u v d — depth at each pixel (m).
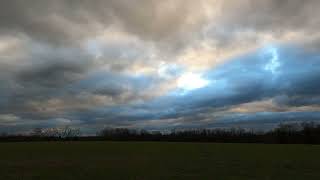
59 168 42.59
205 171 39.78
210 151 77.38
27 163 49.78
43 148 87.81
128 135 165.38
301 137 137.75
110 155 65.56
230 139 146.62
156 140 153.50
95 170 40.72
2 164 47.94
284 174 37.47
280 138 140.12
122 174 37.00
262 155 65.31
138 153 71.56
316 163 49.47
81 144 108.62
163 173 38.00
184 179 33.38
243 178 34.16
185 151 77.81
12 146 96.31
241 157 60.41
